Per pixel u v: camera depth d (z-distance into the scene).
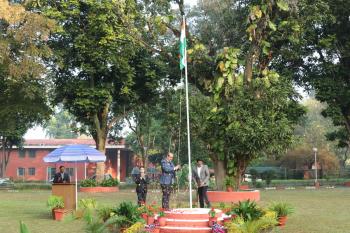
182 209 13.30
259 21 23.56
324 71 34.53
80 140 69.31
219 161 24.22
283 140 22.33
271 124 22.03
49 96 35.69
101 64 33.41
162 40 31.36
